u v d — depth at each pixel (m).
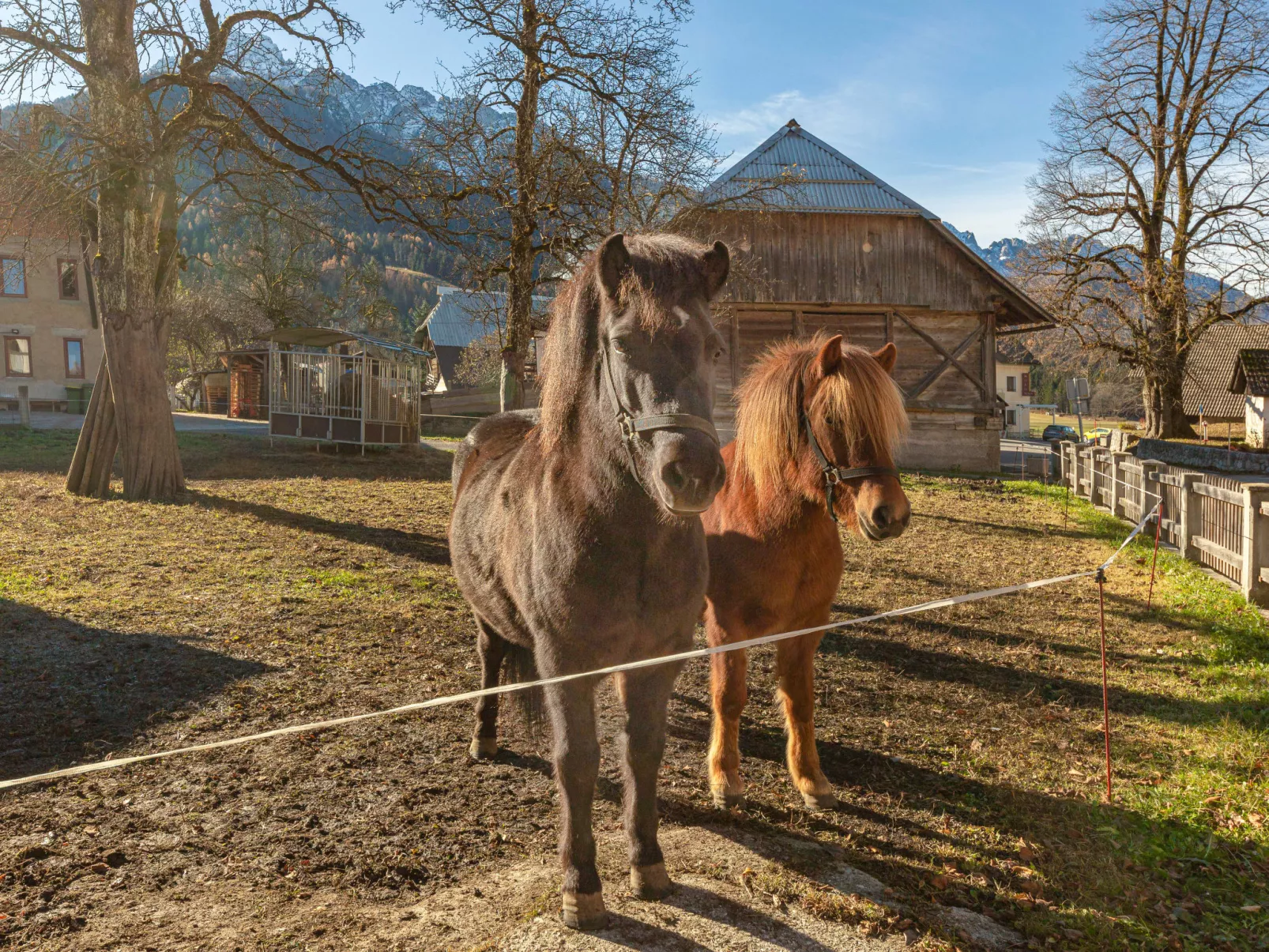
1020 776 4.08
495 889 2.79
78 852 2.95
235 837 3.11
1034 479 20.73
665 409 2.03
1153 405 29.03
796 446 3.24
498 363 28.95
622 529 2.39
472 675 5.10
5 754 3.72
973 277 21.23
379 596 6.94
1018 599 8.04
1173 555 9.77
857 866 3.10
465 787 3.61
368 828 3.21
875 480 2.99
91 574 7.20
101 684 4.64
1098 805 3.71
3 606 6.05
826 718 4.79
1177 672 5.80
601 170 14.05
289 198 13.27
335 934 2.50
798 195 20.08
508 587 2.88
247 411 31.45
